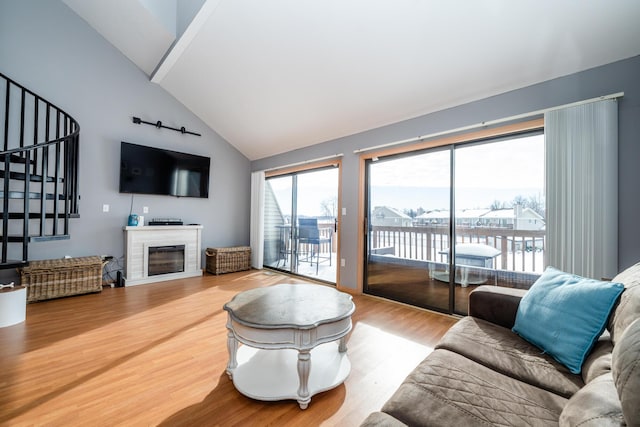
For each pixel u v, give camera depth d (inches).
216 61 144.8
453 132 118.9
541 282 60.7
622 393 24.3
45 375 72.4
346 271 158.1
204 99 180.9
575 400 30.7
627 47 79.9
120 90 167.2
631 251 79.8
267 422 57.6
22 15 138.0
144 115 176.2
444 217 124.2
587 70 87.7
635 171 79.7
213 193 210.8
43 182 93.7
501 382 44.1
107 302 131.4
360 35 104.7
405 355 85.6
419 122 129.2
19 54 137.2
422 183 131.6
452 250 121.0
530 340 56.0
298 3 102.4
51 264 132.7
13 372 73.6
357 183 154.0
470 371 46.7
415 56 104.3
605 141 82.4
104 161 161.5
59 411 59.4
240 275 193.5
